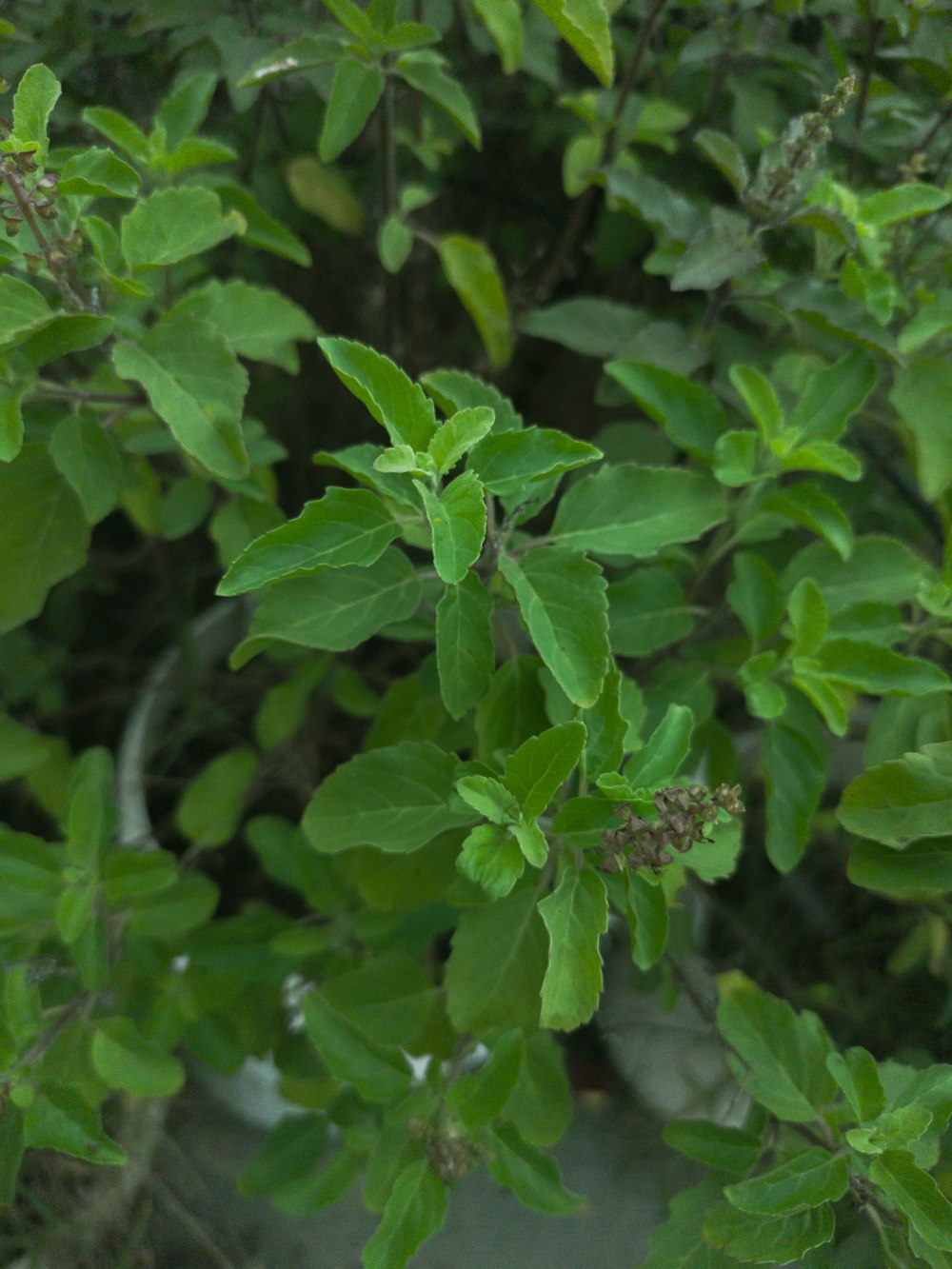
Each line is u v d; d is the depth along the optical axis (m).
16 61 0.77
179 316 0.72
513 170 0.87
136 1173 0.80
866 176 0.81
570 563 0.71
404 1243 0.70
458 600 0.70
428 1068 0.73
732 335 0.80
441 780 0.71
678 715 0.70
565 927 0.69
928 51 0.76
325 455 0.70
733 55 0.81
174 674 0.90
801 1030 0.72
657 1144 0.82
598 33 0.72
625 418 0.90
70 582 0.94
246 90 0.77
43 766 0.83
